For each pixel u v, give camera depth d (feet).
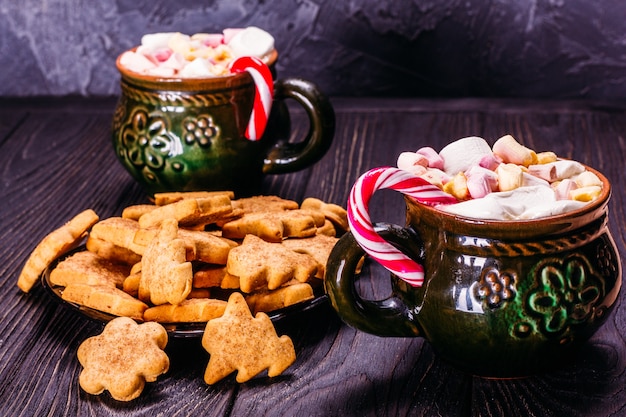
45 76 4.53
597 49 4.20
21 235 3.34
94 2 4.38
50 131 4.06
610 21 4.15
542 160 2.66
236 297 2.70
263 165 3.38
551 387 2.59
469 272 2.48
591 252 2.49
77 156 3.86
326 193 3.52
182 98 3.26
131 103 3.33
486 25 4.21
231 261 2.79
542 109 4.08
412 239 2.55
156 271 2.75
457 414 2.54
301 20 4.31
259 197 3.26
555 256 2.46
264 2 4.30
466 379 2.63
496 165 2.61
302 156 3.35
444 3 4.19
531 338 2.48
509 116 4.03
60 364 2.74
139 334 2.67
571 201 2.45
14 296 3.01
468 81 4.34
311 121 3.32
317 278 2.86
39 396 2.64
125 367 2.62
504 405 2.55
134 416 2.57
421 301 2.54
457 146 2.65
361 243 2.50
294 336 2.79
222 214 2.99
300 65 4.40
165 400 2.61
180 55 3.35
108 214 3.45
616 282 2.55
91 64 4.51
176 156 3.29
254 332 2.66
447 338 2.53
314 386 2.63
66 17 4.41
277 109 3.40
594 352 2.70
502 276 2.46
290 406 2.58
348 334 2.80
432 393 2.60
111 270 2.93
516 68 4.28
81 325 2.88
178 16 4.38
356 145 3.83
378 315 2.57
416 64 4.33
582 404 2.55
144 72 3.32
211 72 3.30
